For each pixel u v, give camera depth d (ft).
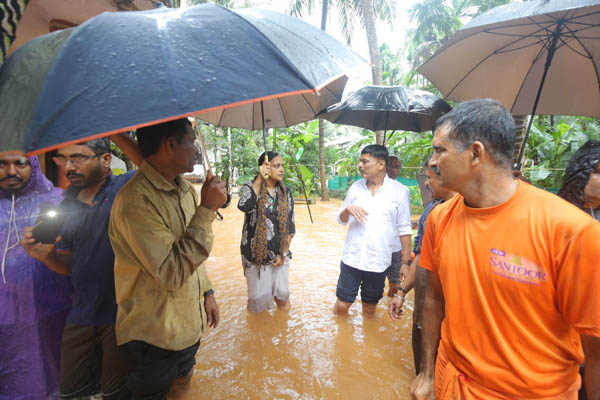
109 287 5.54
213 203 4.96
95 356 5.80
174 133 4.75
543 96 8.76
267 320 10.26
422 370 4.59
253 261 10.14
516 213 3.30
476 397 3.54
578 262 2.90
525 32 7.80
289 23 3.83
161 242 4.54
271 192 10.20
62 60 2.90
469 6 52.70
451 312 3.79
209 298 7.03
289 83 2.95
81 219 5.39
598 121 26.68
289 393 7.18
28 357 5.25
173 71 2.89
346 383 7.54
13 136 2.56
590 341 2.96
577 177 5.23
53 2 7.63
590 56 7.57
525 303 3.22
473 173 3.41
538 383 3.23
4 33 3.08
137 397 5.29
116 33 3.18
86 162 5.42
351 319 10.48
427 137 33.65
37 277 5.33
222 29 3.31
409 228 9.82
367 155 9.64
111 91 2.75
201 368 7.92
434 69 9.86
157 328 5.08
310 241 20.51
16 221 4.99
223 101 2.74
